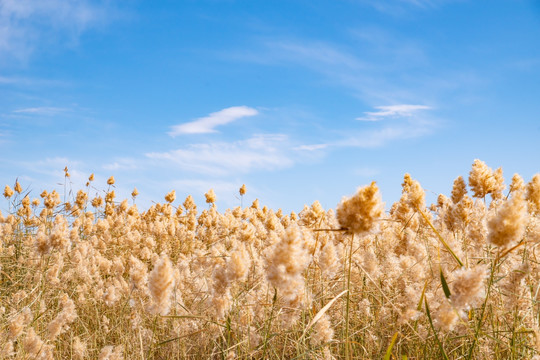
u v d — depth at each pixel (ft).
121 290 14.37
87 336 13.76
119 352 10.85
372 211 6.47
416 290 9.56
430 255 11.73
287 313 8.94
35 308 13.89
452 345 9.64
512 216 6.35
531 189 11.27
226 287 8.55
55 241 13.69
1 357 10.41
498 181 14.67
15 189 27.68
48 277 13.96
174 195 32.30
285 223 25.39
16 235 25.43
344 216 6.57
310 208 18.01
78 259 16.60
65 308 11.82
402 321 8.89
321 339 8.65
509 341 8.29
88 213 29.66
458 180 14.05
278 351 10.82
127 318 14.02
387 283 11.41
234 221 20.89
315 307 10.24
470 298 6.22
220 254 13.96
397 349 10.06
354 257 11.87
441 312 6.82
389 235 13.55
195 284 13.33
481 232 9.71
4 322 12.66
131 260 15.19
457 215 11.55
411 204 13.33
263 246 17.58
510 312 8.85
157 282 7.68
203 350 12.10
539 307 8.88
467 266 9.55
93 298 15.33
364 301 11.30
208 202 29.12
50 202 27.68
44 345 10.99
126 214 31.17
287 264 6.69
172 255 23.45
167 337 12.91
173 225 23.41
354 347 10.57
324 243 11.55
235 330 10.83
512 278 8.24
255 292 11.43
